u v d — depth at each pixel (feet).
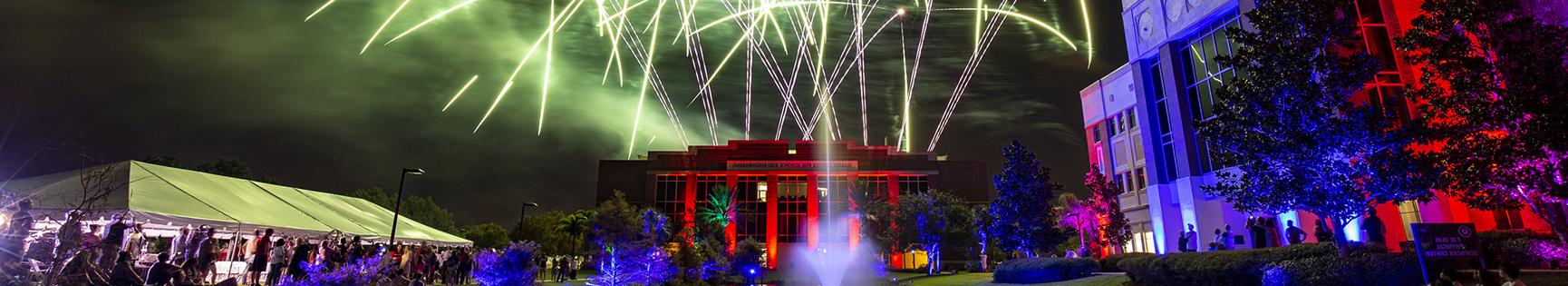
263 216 72.74
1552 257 37.73
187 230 58.90
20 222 26.43
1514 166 35.24
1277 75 42.24
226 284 39.24
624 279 60.70
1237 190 46.16
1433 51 38.40
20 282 24.66
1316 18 42.50
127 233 47.88
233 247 65.57
